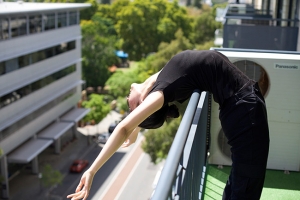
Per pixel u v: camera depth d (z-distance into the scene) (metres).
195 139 2.65
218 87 2.52
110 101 50.56
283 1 10.52
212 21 57.16
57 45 35.16
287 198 4.14
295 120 4.45
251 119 2.46
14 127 29.28
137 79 47.84
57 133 35.31
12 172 33.25
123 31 60.34
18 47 29.11
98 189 32.44
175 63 2.53
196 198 3.05
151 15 60.00
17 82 29.22
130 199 31.00
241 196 2.54
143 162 37.06
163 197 1.44
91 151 39.25
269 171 4.62
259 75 4.37
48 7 33.50
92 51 53.25
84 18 68.31
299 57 4.33
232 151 2.54
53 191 31.50
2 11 27.19
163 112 2.65
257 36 9.20
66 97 37.81
